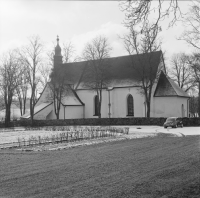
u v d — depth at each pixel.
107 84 71.81
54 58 76.12
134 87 67.75
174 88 64.94
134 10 10.52
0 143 26.41
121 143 25.08
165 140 26.92
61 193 9.69
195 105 104.56
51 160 16.47
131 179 11.43
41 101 77.38
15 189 10.36
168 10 10.81
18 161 16.39
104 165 14.55
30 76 70.75
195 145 22.30
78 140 28.11
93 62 70.31
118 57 75.81
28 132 40.72
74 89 76.50
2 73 72.75
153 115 65.44
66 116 72.19
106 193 9.58
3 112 119.25
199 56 58.06
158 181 11.05
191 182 10.87
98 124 63.44
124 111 69.19
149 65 60.78
